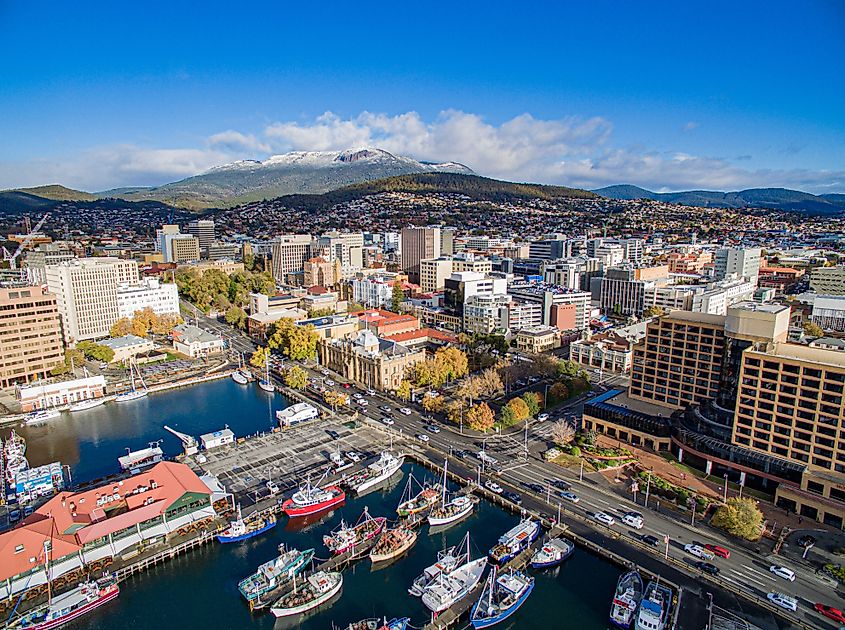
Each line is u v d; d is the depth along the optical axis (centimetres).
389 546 13475
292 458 18162
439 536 14288
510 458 18000
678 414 18475
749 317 16338
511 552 13238
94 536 12912
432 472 17425
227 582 12675
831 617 10875
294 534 14425
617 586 12012
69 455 18988
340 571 13000
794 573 12156
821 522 14050
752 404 15712
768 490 15525
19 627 10994
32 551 12269
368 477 16712
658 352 19488
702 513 14600
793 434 15062
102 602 11912
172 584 12594
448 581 12181
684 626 10800
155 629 11288
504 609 11412
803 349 15450
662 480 16250
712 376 18150
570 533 13888
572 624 11344
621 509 14912
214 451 18775
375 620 11344
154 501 14188
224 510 14950
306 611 11719
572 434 18775
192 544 13725
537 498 15562
